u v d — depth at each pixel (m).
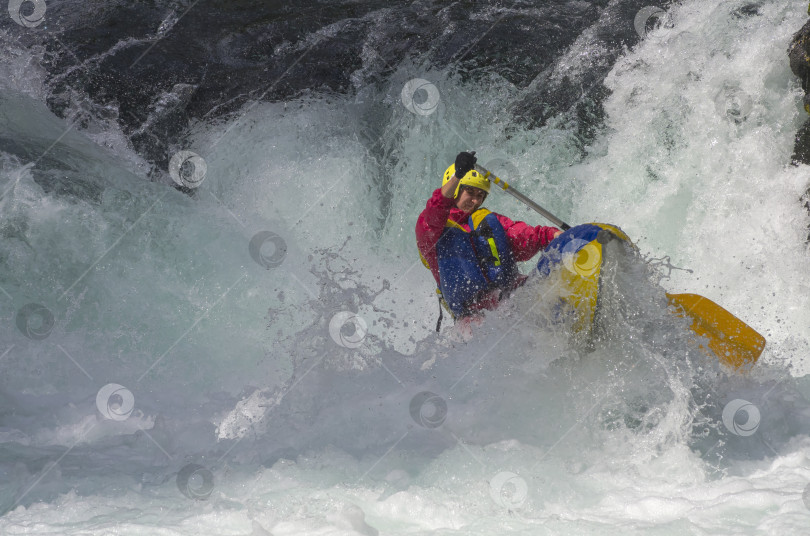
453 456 10.99
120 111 25.59
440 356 14.25
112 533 8.98
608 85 23.75
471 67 26.52
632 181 22.27
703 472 10.21
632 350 12.59
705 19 22.59
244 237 19.12
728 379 12.64
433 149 24.73
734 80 21.00
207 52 28.88
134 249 18.06
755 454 10.78
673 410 11.63
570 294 12.95
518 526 8.98
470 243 15.42
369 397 13.30
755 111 20.36
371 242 23.80
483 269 15.34
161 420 13.23
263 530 8.88
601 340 12.76
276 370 16.31
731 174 20.47
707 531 8.47
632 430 11.44
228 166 24.36
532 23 29.20
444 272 15.48
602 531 8.60
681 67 22.28
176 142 25.05
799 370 13.90
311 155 24.41
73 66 27.12
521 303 13.58
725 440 11.16
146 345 16.95
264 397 13.91
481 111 25.22
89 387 15.45
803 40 19.58
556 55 26.62
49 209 17.83
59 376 15.73
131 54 28.31
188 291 17.84
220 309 17.83
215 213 19.97
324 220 23.59
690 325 13.00
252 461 11.37
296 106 25.62
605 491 9.95
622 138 22.61
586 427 11.63
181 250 18.34
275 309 18.09
